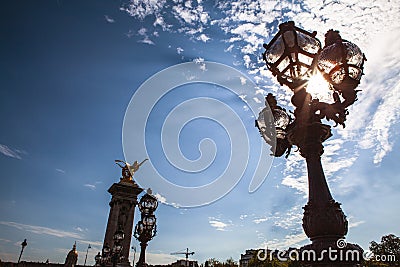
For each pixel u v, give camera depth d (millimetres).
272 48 4723
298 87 4531
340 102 4414
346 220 3631
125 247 42438
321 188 3832
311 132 4223
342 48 4184
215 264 56969
